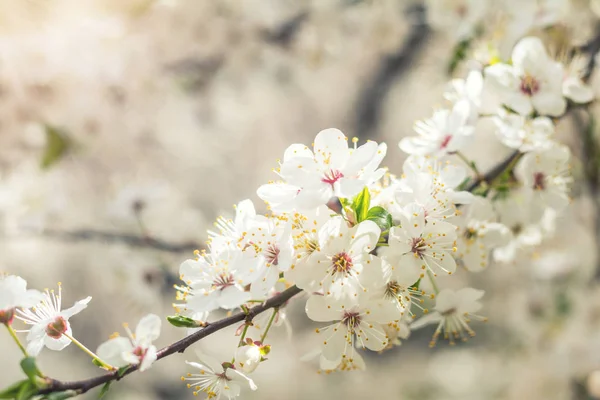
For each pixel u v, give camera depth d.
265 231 0.38
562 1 0.47
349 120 1.26
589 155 0.52
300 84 1.21
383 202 0.39
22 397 0.36
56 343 0.38
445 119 0.42
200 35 0.75
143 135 0.83
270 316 0.40
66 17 0.74
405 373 1.38
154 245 0.63
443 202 0.40
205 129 1.07
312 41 0.75
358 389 1.34
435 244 0.39
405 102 1.13
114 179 0.78
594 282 0.74
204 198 1.19
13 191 0.72
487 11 0.48
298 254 0.38
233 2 0.75
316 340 1.31
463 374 1.28
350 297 0.38
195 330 0.39
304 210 0.38
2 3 0.71
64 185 0.78
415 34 0.74
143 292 0.68
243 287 0.38
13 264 0.98
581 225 0.68
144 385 1.23
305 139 1.31
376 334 0.38
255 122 1.23
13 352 1.11
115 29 0.74
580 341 0.74
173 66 0.76
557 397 0.77
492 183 0.43
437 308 0.41
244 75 0.86
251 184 1.28
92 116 0.74
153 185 0.70
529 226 0.44
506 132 0.42
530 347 0.87
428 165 0.41
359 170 0.38
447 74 0.52
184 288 0.38
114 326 1.15
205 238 0.70
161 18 0.75
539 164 0.42
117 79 0.73
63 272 1.08
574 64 0.45
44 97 0.71
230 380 0.38
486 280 1.07
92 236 0.67
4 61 0.69
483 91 0.43
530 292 0.82
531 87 0.43
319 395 1.30
